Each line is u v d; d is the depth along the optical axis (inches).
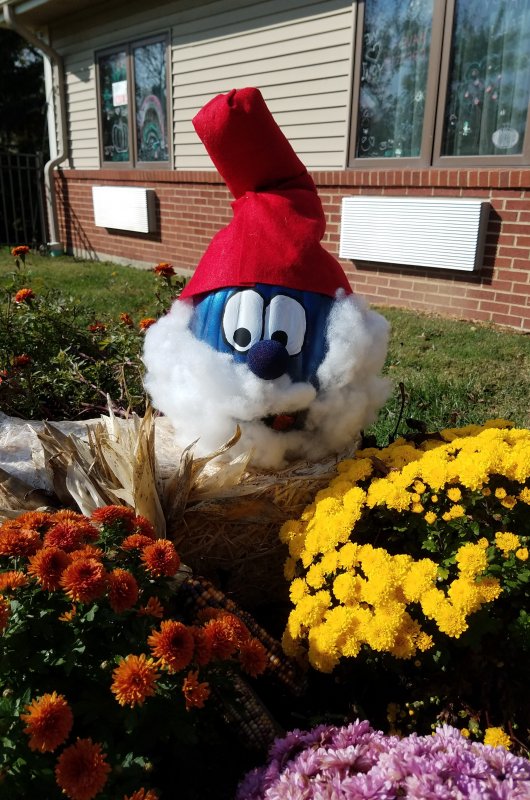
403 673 66.1
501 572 63.2
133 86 362.0
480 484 66.2
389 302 252.4
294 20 263.6
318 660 62.4
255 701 63.2
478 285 224.5
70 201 435.2
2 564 55.2
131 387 122.4
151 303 245.0
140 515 68.9
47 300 148.7
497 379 169.0
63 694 51.1
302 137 272.7
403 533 71.3
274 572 81.7
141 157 372.8
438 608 59.5
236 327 72.7
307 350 74.0
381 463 75.4
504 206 211.8
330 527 68.3
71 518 62.2
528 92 208.8
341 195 257.1
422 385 160.6
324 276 75.5
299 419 76.2
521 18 206.2
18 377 117.6
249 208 77.8
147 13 335.9
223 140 76.9
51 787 46.9
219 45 297.9
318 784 48.8
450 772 47.9
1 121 761.0
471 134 226.1
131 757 49.4
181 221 339.9
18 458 83.6
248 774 54.9
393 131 245.1
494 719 63.2
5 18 396.8
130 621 54.6
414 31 230.2
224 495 74.6
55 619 52.2
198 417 75.1
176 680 53.4
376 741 53.0
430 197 229.6
